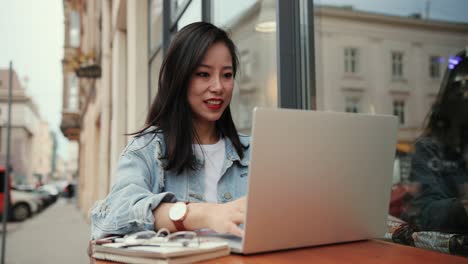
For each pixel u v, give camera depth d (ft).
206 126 4.35
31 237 27.55
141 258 2.50
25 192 44.45
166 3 12.97
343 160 3.00
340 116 2.97
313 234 2.97
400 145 9.84
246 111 7.84
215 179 4.18
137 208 3.15
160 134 4.07
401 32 13.09
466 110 6.13
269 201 2.69
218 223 2.86
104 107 27.68
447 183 5.56
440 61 12.02
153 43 15.34
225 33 4.10
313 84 6.64
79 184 68.33
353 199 3.11
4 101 65.72
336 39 12.44
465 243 4.45
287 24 6.46
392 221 5.83
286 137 2.71
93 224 3.50
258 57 7.36
